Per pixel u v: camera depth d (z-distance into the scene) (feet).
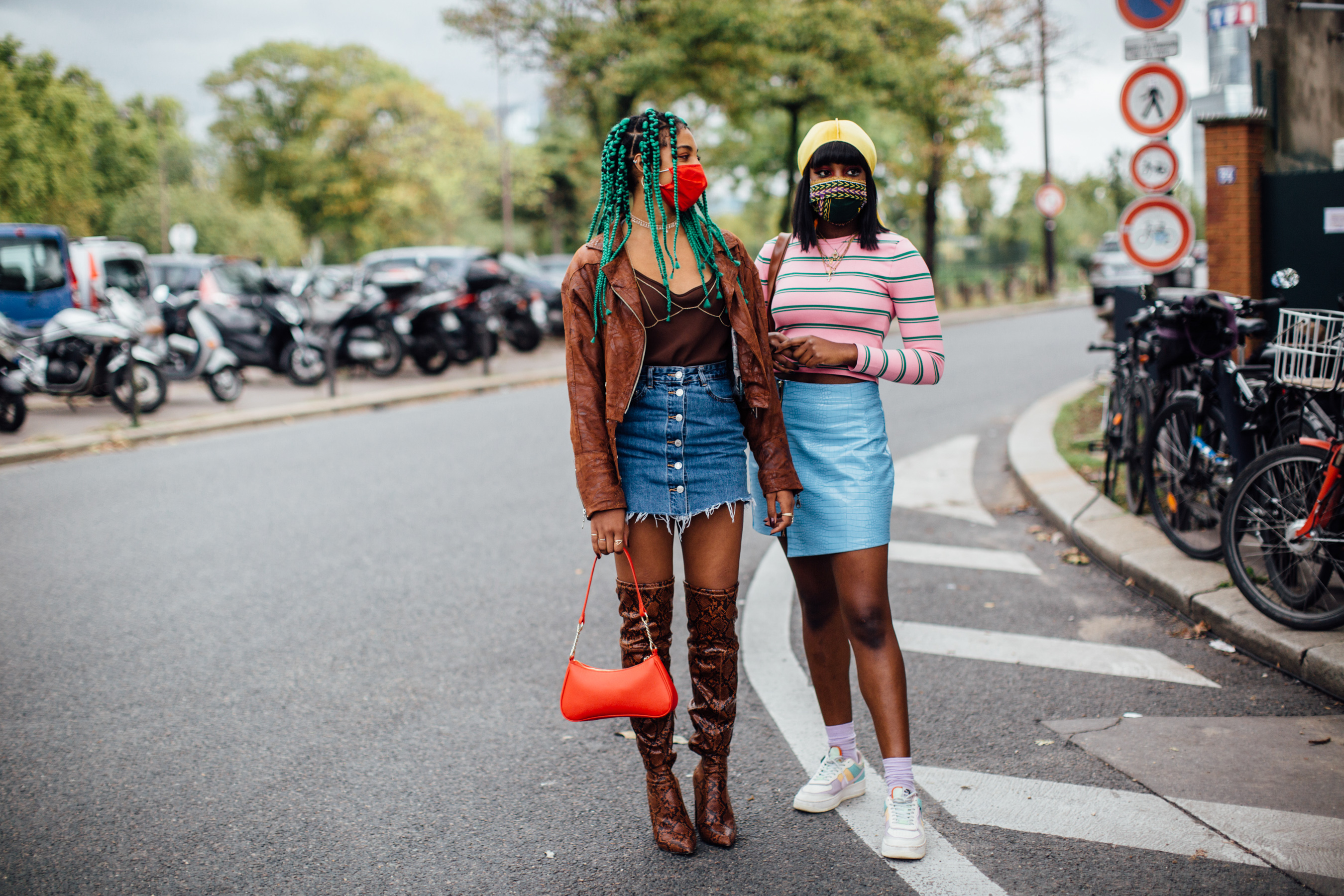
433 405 43.91
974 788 10.52
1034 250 138.00
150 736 12.55
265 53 212.64
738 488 9.27
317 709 13.20
